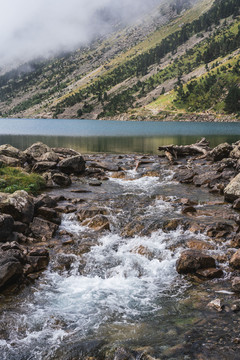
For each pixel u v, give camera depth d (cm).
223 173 2244
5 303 780
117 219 1403
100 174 2577
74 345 621
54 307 769
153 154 4009
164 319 701
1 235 1080
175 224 1280
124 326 682
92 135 8506
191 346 593
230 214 1414
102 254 1078
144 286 877
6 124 18250
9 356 596
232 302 756
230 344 593
